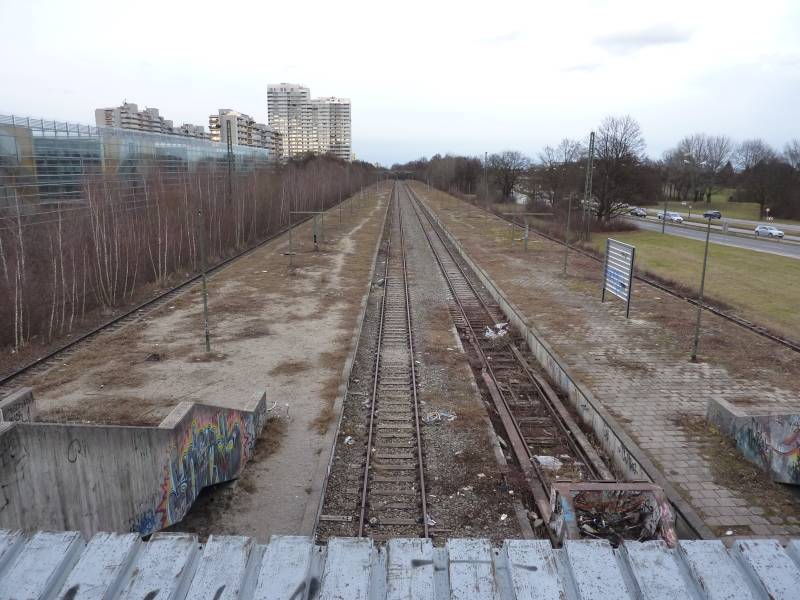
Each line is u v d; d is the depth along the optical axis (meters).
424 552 4.01
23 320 23.50
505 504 12.66
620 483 10.54
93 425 10.02
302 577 3.80
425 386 18.94
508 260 41.59
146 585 3.74
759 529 11.18
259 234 53.97
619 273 27.00
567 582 3.81
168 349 21.61
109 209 31.81
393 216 77.81
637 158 69.19
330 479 13.56
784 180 84.12
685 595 3.66
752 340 22.69
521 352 23.41
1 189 28.98
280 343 22.50
